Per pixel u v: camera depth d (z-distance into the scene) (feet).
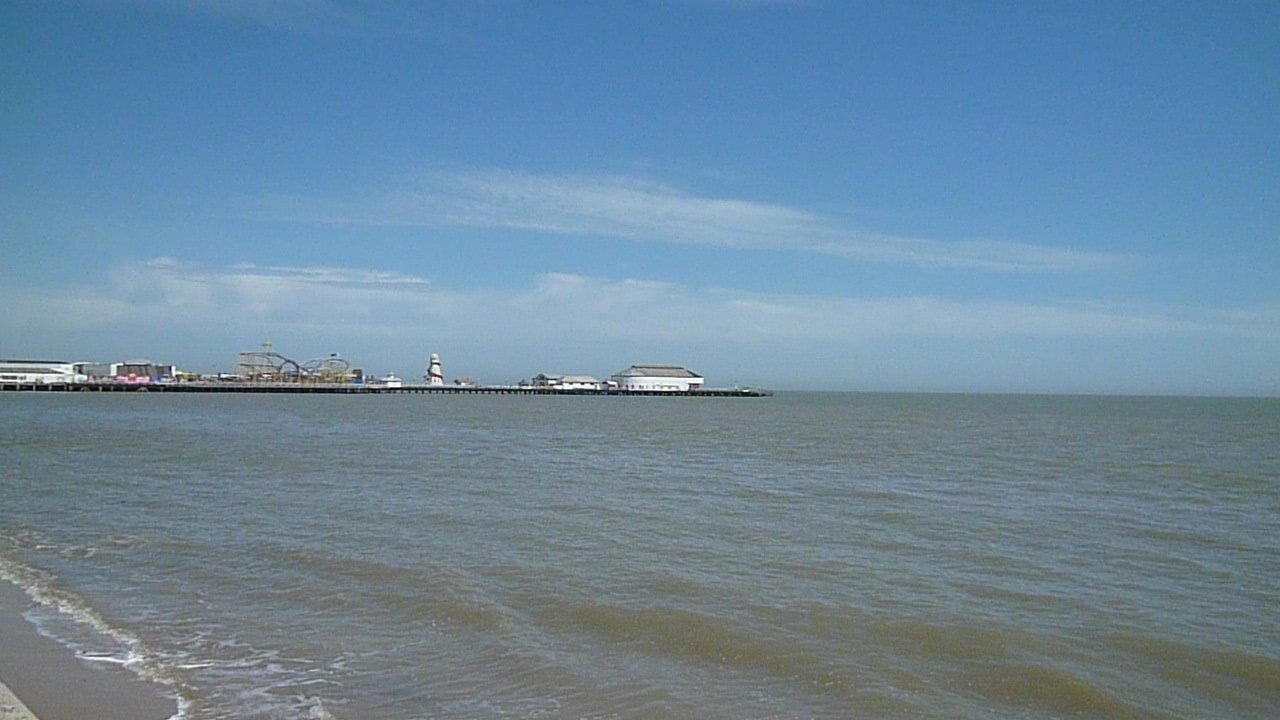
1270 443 220.43
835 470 138.82
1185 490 115.24
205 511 88.07
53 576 59.52
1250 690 40.73
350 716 35.47
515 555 66.39
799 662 42.80
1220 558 69.36
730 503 97.60
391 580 58.03
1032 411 522.47
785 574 61.46
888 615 51.21
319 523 80.79
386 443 193.06
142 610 50.98
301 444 186.19
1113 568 65.21
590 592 55.26
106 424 250.78
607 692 38.47
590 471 133.80
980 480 125.29
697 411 458.09
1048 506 98.12
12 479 115.44
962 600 55.01
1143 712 37.81
